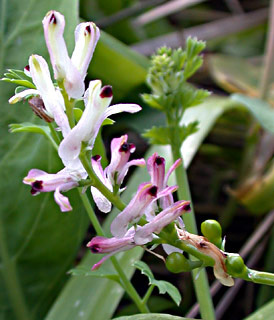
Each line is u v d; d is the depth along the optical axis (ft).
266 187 0.86
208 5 1.48
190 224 0.62
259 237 0.85
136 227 0.47
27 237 0.69
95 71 0.89
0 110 0.67
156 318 0.50
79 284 0.66
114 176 0.47
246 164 0.96
